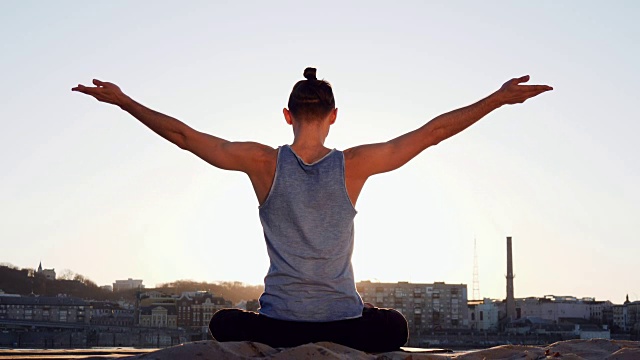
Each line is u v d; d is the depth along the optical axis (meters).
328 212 4.67
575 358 4.31
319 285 4.64
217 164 4.77
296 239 4.66
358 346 4.73
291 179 4.67
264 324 4.68
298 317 4.64
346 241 4.71
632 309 193.12
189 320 199.50
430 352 4.91
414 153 4.79
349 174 4.74
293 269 4.64
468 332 171.12
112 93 4.73
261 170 4.74
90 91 4.70
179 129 4.77
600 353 4.57
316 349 4.01
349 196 4.73
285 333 4.67
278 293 4.68
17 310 187.50
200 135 4.77
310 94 4.79
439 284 192.75
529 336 161.25
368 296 190.38
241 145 4.78
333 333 4.66
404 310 191.25
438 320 191.50
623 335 174.50
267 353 4.16
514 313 180.12
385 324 4.73
